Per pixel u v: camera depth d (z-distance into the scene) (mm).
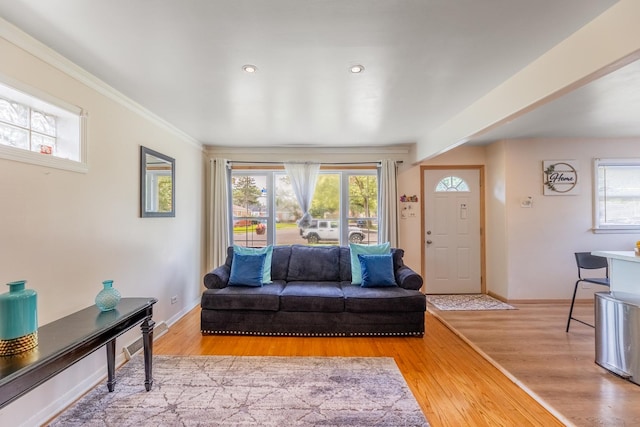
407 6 1466
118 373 2342
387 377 2314
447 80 2273
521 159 4195
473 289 4691
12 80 1627
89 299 2184
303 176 4492
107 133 2373
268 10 1489
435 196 4672
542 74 1939
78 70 2049
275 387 2174
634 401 1981
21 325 1390
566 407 1919
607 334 2371
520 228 4180
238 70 2115
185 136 3742
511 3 1446
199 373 2359
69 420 1809
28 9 1471
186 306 3824
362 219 4664
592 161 4141
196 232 4145
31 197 1749
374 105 2783
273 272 3809
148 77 2215
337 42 1777
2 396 1186
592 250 4145
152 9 1475
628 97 2637
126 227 2619
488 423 1810
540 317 3623
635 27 1380
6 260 1614
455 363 2551
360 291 3242
